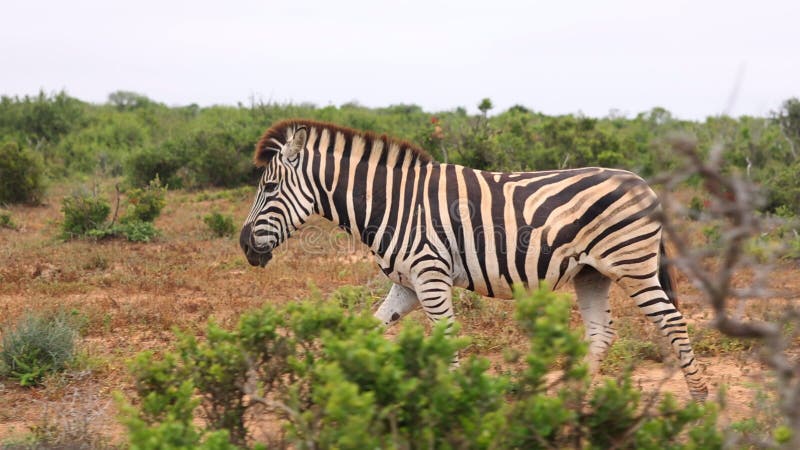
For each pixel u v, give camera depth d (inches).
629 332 535.8
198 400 294.7
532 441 258.5
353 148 442.9
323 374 259.4
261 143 462.6
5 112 2342.5
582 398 274.5
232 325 578.9
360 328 288.4
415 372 262.2
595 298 438.3
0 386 456.8
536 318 261.7
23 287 751.7
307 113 2384.4
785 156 1403.8
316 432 256.2
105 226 1054.4
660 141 226.5
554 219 408.2
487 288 423.8
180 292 737.6
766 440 297.9
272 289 737.6
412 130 2034.9
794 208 983.6
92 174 1843.0
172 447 258.5
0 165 1403.8
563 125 1512.1
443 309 418.6
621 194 405.7
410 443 254.1
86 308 631.8
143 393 305.3
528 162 1353.3
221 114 2763.3
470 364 263.9
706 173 201.0
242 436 305.4
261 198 462.3
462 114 2662.4
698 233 816.3
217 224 1089.4
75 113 2488.9
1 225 1163.9
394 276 434.3
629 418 272.2
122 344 551.8
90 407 384.5
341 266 830.5
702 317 586.2
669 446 272.1
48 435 365.4
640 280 408.2
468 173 427.5
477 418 255.3
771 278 694.5
